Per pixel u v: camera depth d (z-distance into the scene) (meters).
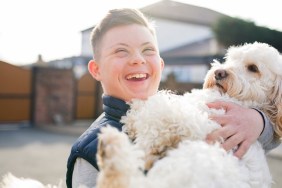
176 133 1.85
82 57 18.91
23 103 15.77
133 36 2.00
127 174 1.37
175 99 2.06
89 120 17.70
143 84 2.03
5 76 15.45
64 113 16.38
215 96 2.57
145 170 1.69
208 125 1.94
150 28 2.12
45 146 10.48
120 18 2.03
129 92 2.01
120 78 1.99
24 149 9.91
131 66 1.99
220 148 1.70
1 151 9.52
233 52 3.13
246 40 17.88
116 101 2.01
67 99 16.42
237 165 1.75
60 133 13.45
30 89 15.83
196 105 2.23
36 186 1.90
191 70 24.34
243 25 17.91
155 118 1.87
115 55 1.98
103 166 1.37
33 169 7.65
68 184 1.90
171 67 23.89
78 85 17.56
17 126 15.29
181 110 1.93
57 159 8.73
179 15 20.27
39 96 15.80
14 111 15.66
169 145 1.84
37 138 12.02
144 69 2.02
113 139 1.38
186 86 16.61
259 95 2.78
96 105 18.00
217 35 18.45
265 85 2.84
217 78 2.88
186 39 26.39
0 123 15.45
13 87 15.59
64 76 16.30
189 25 23.64
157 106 1.92
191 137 1.86
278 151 9.73
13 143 10.86
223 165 1.57
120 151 1.37
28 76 15.80
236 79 2.79
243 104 2.69
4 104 15.48
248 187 1.68
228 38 18.12
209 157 1.56
